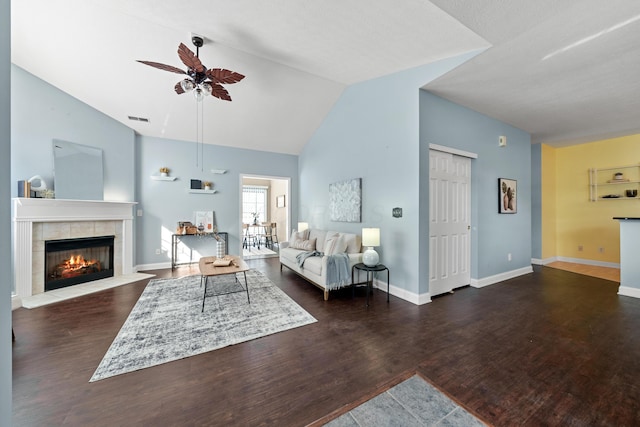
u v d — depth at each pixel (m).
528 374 1.81
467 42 2.35
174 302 3.19
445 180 3.56
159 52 3.21
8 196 0.91
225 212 5.70
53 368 1.88
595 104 3.48
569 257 5.78
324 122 5.24
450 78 2.88
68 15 2.73
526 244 4.67
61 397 1.60
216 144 5.63
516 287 3.84
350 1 2.03
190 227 5.16
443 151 3.44
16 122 3.53
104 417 1.45
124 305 3.09
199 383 1.73
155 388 1.68
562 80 2.88
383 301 3.27
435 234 3.44
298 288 3.81
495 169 4.11
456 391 1.65
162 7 2.47
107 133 4.39
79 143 4.06
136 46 3.13
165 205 5.13
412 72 3.19
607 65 2.56
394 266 3.50
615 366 1.89
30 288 3.41
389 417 1.46
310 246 4.59
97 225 4.18
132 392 1.65
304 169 6.23
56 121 3.84
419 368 1.88
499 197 4.15
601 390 1.65
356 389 1.67
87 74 3.60
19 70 3.53
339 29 2.44
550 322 2.63
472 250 3.90
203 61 3.37
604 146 5.29
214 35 2.87
